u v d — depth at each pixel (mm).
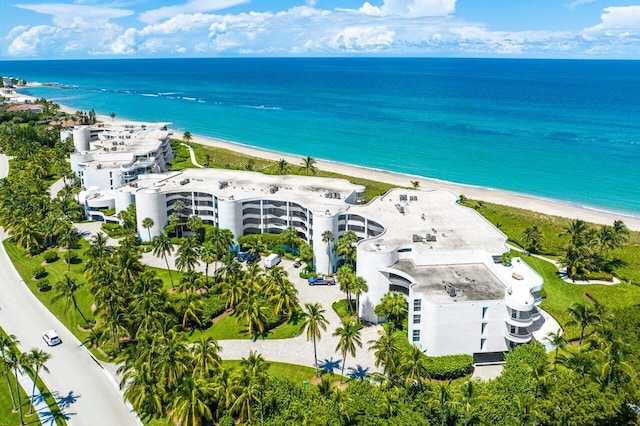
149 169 199375
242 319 115125
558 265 139375
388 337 86125
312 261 142500
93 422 84125
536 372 82062
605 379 81000
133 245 140000
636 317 109562
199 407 78500
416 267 113562
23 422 84062
